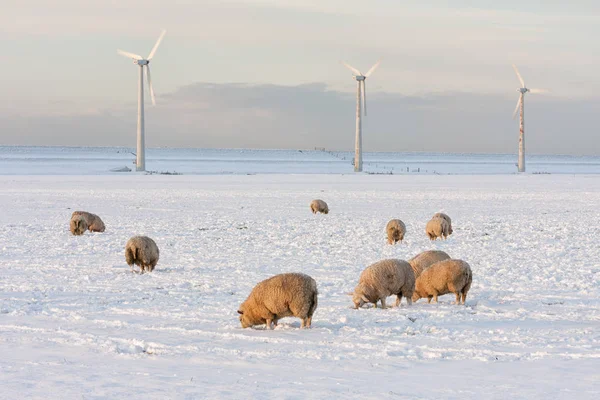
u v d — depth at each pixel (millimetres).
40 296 62875
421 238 115062
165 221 143875
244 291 66000
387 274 55969
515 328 47719
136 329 48344
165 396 32188
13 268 82062
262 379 35312
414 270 62875
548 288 66438
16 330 48094
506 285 68312
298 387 33781
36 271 79625
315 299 48562
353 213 162750
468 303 59062
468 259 88375
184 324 50094
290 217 152875
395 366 37938
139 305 58312
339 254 94750
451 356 40281
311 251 98000
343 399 31844
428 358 39875
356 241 110438
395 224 107062
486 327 48344
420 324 49594
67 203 189125
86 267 83062
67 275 76688
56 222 142125
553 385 33844
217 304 58812
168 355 40812
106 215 157250
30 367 37812
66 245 105812
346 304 58938
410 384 34281
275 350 41844
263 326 49781
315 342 43938
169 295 63750
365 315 53219
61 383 34469
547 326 48500
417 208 176250
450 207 178500
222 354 40969
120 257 92875
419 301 61094
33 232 124438
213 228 130625
